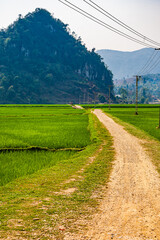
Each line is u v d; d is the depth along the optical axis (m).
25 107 112.25
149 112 77.88
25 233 6.41
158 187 10.80
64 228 6.75
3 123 42.16
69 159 16.72
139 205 8.57
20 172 13.23
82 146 21.66
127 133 30.14
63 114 68.00
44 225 6.89
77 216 7.54
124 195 9.64
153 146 21.92
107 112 78.06
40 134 27.94
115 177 12.31
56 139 24.08
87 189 10.34
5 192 9.95
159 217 7.56
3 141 22.50
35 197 9.27
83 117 57.38
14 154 18.23
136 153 18.88
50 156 17.70
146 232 6.57
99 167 14.38
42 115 63.47
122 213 7.83
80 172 13.29
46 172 13.20
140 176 12.61
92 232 6.54
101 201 8.91
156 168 14.42
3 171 13.37
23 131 30.72
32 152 19.14
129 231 6.62
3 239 6.05
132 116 59.88
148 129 33.53
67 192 9.92
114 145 22.17
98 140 23.72
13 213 7.65
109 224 7.03
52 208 8.15
